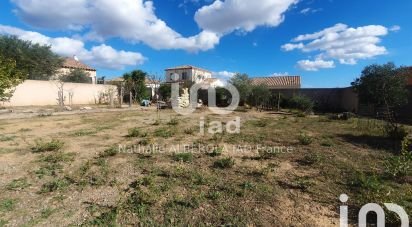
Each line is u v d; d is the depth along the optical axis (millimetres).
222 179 4211
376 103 15305
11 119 11672
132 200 3420
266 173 4418
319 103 21609
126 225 2869
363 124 10555
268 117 14133
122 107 20000
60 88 20594
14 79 10516
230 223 2896
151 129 9203
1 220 2930
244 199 3500
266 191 3752
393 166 4391
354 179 4172
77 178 4230
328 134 8336
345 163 5082
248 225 2865
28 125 9844
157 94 27453
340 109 20859
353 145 6691
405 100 13953
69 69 33750
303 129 9516
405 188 3797
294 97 19984
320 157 5484
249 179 4230
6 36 24891
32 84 19891
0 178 4211
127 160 5254
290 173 4531
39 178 4230
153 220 2959
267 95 20672
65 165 4906
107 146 6461
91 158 5383
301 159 5398
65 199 3488
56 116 13297
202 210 3193
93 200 3455
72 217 3025
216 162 5094
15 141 6906
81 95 23875
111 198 3516
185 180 4168
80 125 10141
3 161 5117
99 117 13133
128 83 26047
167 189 3785
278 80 33281
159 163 5062
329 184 4020
